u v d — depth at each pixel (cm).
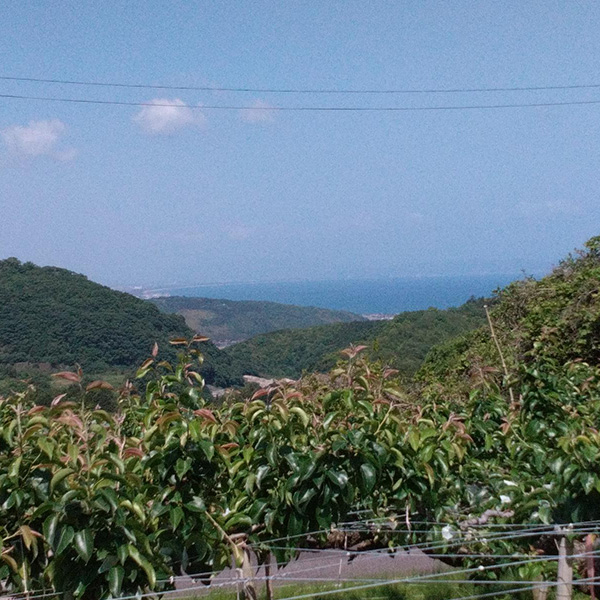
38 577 385
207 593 561
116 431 514
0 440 441
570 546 385
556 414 558
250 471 434
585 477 392
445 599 512
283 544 421
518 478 496
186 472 396
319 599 528
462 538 455
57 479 347
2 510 377
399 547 448
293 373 6744
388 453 419
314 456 400
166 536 380
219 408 537
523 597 462
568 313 1061
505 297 1470
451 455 470
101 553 335
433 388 852
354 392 470
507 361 997
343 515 428
